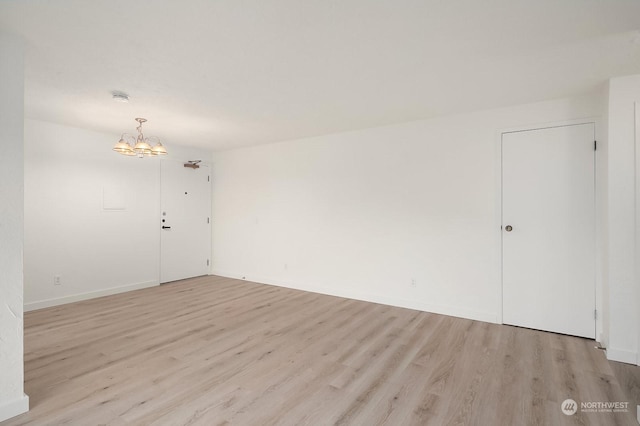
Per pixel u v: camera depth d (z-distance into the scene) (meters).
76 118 3.87
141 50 2.23
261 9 1.77
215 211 6.09
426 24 1.92
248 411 1.97
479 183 3.59
